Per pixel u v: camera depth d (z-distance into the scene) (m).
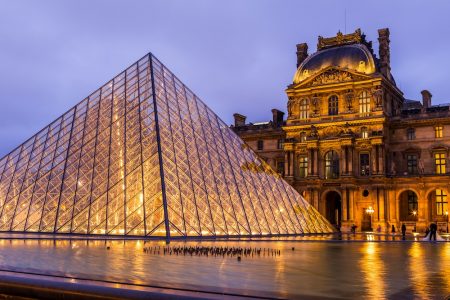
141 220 53.22
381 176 113.94
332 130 121.25
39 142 71.25
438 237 72.62
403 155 118.25
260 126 140.75
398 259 33.72
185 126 66.81
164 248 39.91
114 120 66.62
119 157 60.94
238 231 59.00
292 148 125.44
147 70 71.50
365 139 116.69
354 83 119.00
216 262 29.27
